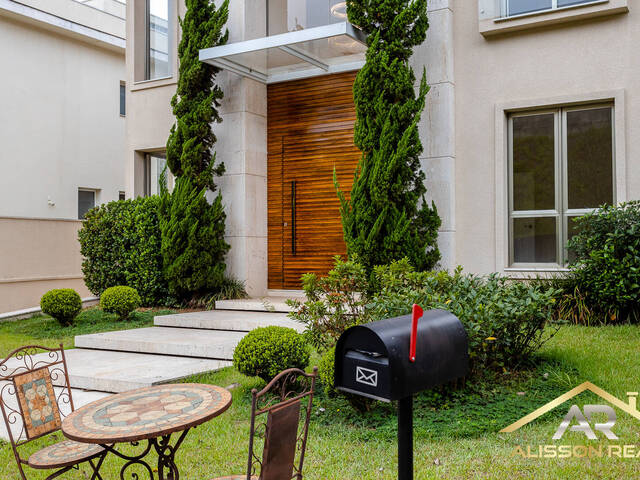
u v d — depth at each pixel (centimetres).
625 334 627
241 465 373
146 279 990
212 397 309
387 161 786
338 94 977
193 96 981
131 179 1218
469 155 838
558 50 784
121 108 1702
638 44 736
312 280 557
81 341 762
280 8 1037
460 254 841
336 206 974
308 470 358
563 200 791
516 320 494
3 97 1385
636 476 328
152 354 704
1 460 405
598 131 772
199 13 964
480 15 820
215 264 968
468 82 842
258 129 1020
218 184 1010
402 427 251
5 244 1163
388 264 780
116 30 1655
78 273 1320
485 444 385
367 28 823
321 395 500
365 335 244
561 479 329
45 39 1484
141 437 256
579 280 702
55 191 1506
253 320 784
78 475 370
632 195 738
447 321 270
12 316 1042
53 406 359
